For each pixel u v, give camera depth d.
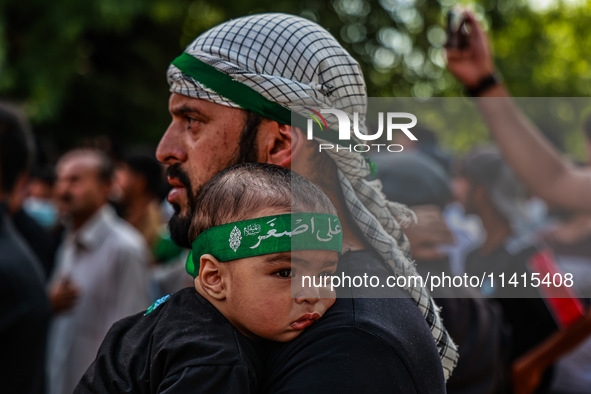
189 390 1.16
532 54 12.74
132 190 5.00
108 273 3.98
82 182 4.14
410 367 1.24
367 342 1.21
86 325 3.94
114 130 12.88
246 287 1.24
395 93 10.97
